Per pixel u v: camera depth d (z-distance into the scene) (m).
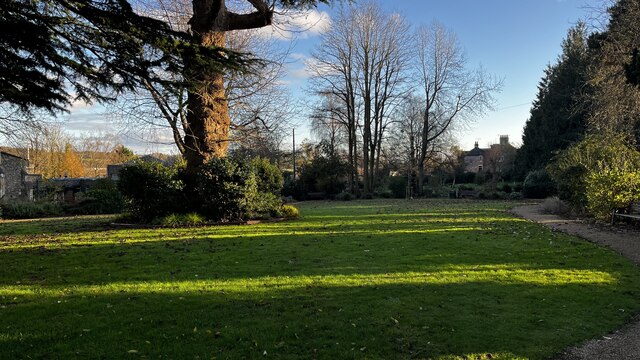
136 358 3.88
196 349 4.06
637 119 17.17
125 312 5.11
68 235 12.52
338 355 3.96
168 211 14.99
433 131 44.56
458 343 4.23
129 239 11.12
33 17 6.45
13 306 5.39
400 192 41.31
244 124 17.77
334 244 9.98
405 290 5.96
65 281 6.67
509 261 7.92
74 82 7.50
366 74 40.84
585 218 15.45
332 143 45.75
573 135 36.97
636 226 12.80
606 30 16.80
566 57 40.75
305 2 12.93
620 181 13.37
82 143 65.88
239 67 8.08
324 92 41.16
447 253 8.70
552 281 6.51
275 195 17.28
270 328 4.57
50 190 34.69
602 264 7.71
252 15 15.18
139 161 15.31
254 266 7.59
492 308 5.25
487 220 15.58
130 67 7.33
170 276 6.89
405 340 4.28
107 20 6.67
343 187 42.28
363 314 4.99
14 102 7.63
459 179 53.53
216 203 14.96
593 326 4.77
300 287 6.14
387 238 10.92
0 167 38.03
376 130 42.75
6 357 3.89
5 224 18.86
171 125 14.37
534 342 4.30
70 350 4.06
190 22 15.07
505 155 52.22
